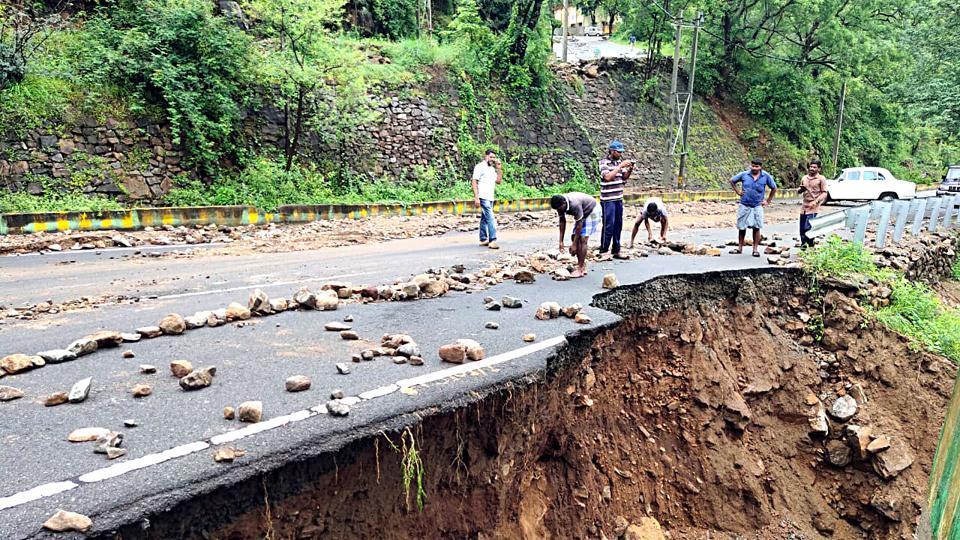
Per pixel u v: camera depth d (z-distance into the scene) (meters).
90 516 2.43
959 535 1.62
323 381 3.93
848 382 7.86
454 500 3.89
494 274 7.57
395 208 14.95
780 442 7.38
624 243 10.77
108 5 13.33
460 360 4.38
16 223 9.55
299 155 15.16
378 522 3.41
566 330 5.27
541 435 4.79
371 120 16.08
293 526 3.03
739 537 6.47
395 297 6.32
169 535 2.58
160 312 5.61
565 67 24.73
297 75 13.68
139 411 3.42
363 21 21.31
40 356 4.16
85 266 7.90
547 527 5.05
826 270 8.80
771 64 29.77
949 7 19.75
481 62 20.72
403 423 3.45
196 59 13.41
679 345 7.17
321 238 11.19
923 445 7.26
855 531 6.99
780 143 29.19
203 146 12.91
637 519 5.99
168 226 11.22
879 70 29.52
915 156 45.41
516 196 18.44
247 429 3.21
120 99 12.32
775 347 7.95
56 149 11.23
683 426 6.82
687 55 28.16
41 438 3.08
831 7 26.97
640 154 24.30
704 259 9.06
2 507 2.46
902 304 8.88
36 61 11.52
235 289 6.67
